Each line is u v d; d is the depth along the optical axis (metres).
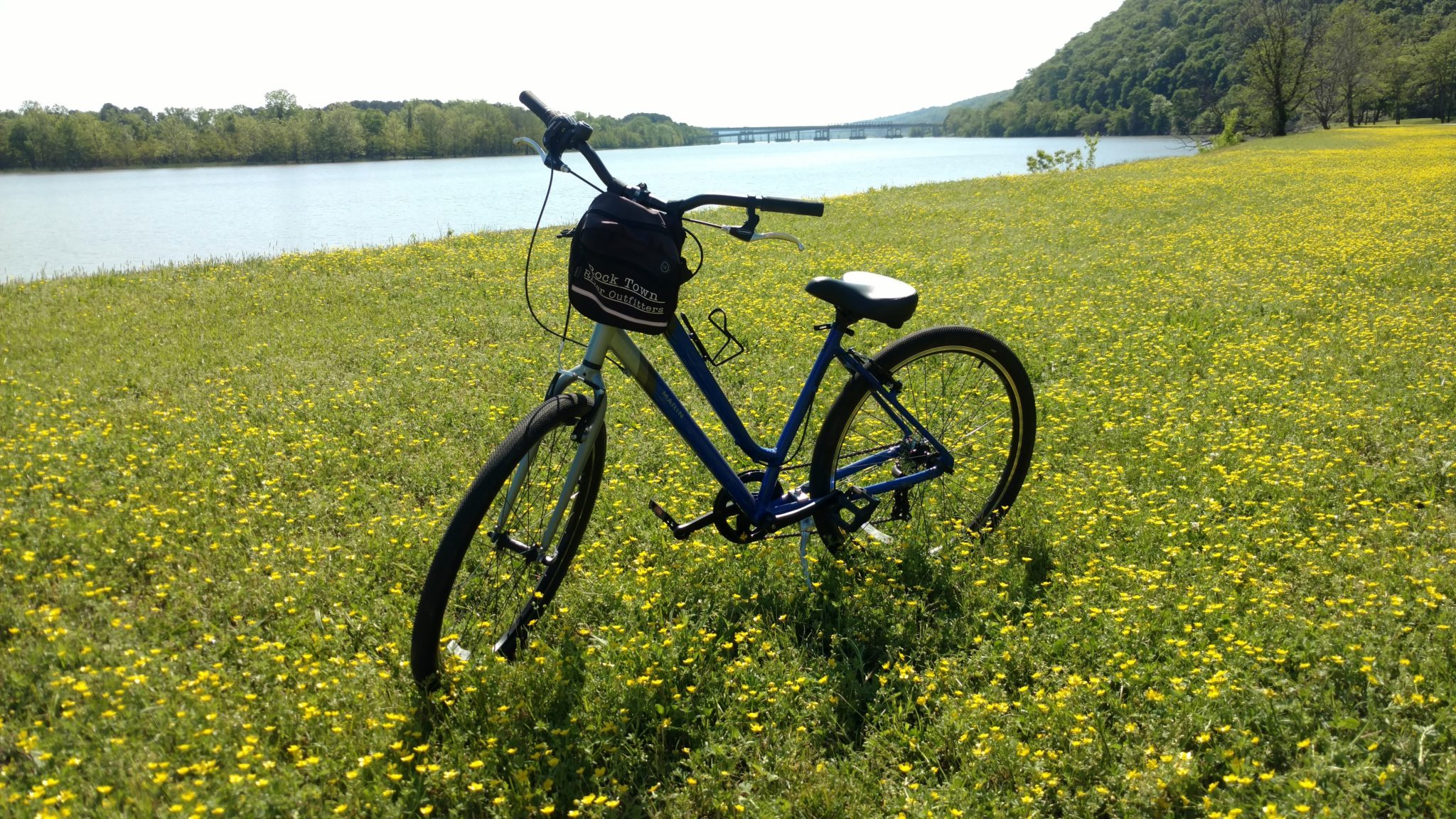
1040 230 13.40
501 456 2.50
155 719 2.47
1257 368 5.71
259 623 3.03
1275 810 2.04
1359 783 2.16
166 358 6.18
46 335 6.88
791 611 3.16
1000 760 2.35
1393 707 2.40
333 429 4.84
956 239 12.41
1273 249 10.73
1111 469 4.25
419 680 2.54
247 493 4.05
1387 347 6.00
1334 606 2.92
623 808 2.30
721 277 9.33
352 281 9.30
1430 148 34.00
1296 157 31.28
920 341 3.36
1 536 3.48
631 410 5.16
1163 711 2.50
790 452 4.48
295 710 2.55
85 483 4.02
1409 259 9.73
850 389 3.25
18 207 33.03
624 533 3.68
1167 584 3.15
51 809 2.06
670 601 3.18
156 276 9.85
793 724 2.57
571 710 2.61
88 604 3.09
